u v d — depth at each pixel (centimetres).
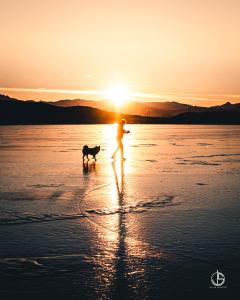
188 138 4669
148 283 632
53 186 1395
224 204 1117
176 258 727
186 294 597
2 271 678
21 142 3894
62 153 2698
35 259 725
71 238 833
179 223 935
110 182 1477
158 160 2236
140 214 1016
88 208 1075
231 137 4838
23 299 586
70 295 596
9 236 845
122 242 809
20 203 1134
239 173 1706
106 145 3506
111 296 593
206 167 1911
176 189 1334
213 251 758
